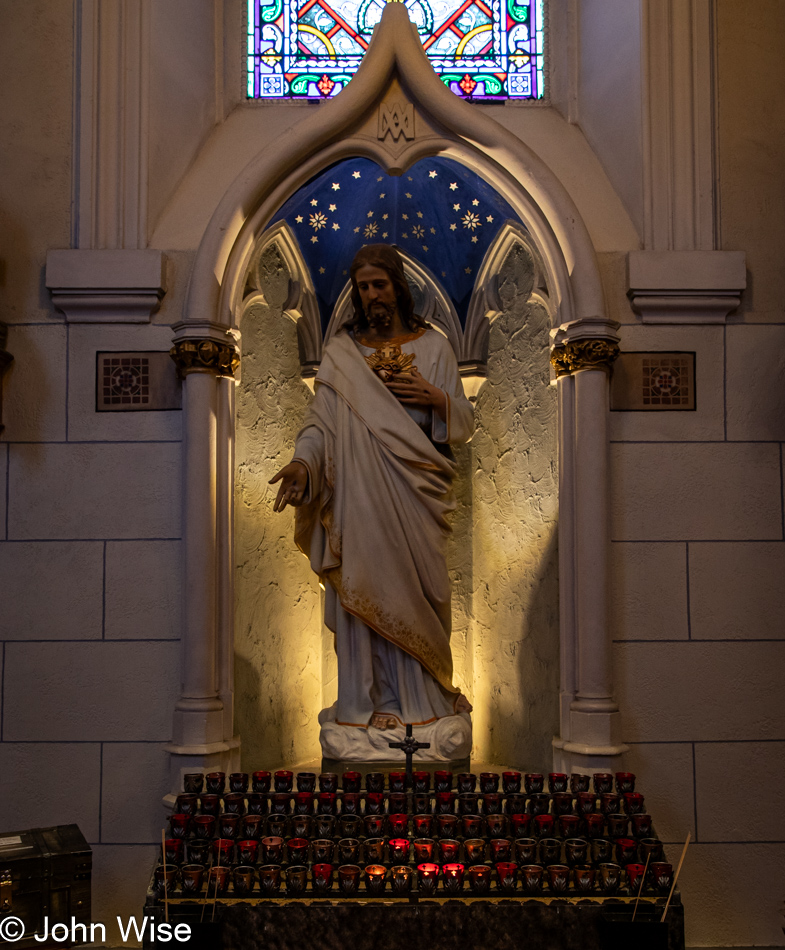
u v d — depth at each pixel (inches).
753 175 158.1
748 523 153.1
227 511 152.9
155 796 149.3
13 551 152.9
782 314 156.0
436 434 155.9
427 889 111.0
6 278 155.9
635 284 153.4
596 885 113.0
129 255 153.1
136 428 154.1
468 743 150.4
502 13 176.7
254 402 168.2
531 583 166.1
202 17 169.8
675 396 154.3
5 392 154.7
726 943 147.9
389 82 159.0
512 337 175.0
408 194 174.4
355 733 149.2
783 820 149.4
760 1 161.2
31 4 159.5
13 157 157.3
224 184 162.6
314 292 182.4
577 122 172.1
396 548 151.5
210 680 148.6
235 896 111.6
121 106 156.6
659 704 150.6
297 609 176.4
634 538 152.6
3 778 150.2
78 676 151.2
